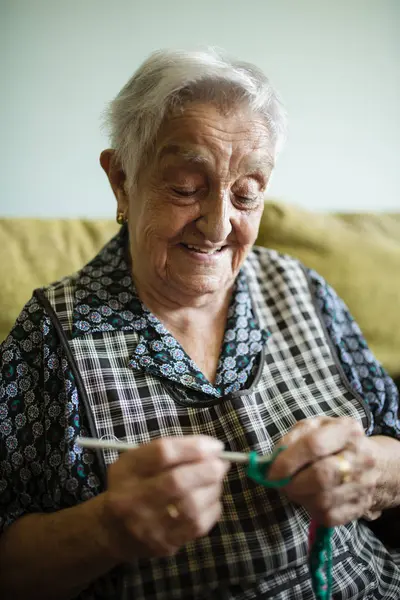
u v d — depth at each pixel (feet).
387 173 4.67
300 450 1.97
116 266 2.82
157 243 2.48
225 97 2.21
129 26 4.01
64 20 3.90
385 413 2.91
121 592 2.17
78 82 4.01
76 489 2.26
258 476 1.84
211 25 4.13
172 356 2.55
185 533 1.79
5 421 2.40
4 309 3.30
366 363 3.04
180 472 1.76
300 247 3.77
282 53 4.27
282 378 2.73
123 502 1.79
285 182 4.52
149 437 2.36
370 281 3.63
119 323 2.59
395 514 3.05
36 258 3.49
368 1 4.29
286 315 2.97
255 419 2.47
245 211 2.52
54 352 2.48
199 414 2.45
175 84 2.18
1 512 2.31
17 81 3.92
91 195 4.23
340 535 2.51
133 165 2.44
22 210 4.14
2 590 2.16
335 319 3.09
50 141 4.06
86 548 1.99
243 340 2.75
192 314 2.79
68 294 2.67
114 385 2.42
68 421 2.33
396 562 2.80
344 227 3.89
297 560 2.31
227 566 2.22
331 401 2.73
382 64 4.43
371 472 2.10
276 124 2.40
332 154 4.53
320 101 4.41
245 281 3.05
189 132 2.23
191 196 2.38
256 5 4.16
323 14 4.25
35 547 2.11
